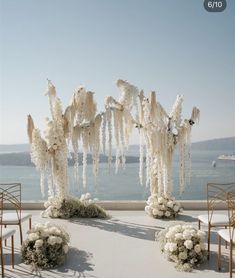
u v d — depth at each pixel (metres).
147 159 6.04
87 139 5.93
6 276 3.54
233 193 3.85
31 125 5.83
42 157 5.79
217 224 4.00
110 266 3.81
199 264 3.78
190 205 6.68
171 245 3.85
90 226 5.50
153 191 6.31
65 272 3.65
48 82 5.89
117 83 5.90
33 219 5.93
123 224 5.62
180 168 6.02
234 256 4.09
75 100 5.92
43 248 3.85
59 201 6.14
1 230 3.63
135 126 5.99
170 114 5.98
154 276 3.53
